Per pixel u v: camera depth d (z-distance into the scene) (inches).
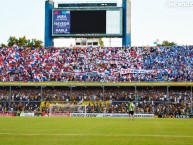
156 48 3508.9
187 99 3048.7
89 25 3494.1
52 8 3526.1
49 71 3358.8
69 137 982.4
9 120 2053.4
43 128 1359.5
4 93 3253.0
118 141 886.4
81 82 3201.3
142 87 3225.9
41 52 3535.9
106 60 3447.3
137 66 3356.3
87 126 1518.2
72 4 3540.8
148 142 868.6
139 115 2817.4
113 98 3110.2
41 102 3110.2
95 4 3516.2
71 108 2962.6
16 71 3368.6
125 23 3516.2
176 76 3213.6
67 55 3513.8
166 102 2989.7
